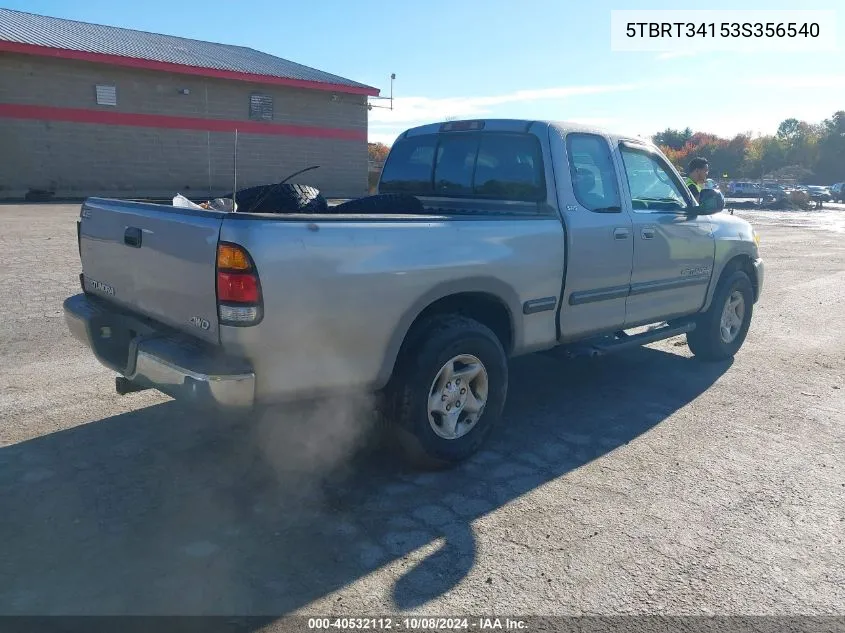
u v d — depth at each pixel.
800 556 3.42
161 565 3.16
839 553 3.46
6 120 25.14
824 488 4.13
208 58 30.83
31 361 5.93
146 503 3.71
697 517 3.76
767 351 7.25
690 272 5.94
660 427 5.05
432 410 4.08
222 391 3.24
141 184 28.34
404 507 3.78
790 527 3.68
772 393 5.87
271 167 31.70
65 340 6.55
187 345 3.54
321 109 32.62
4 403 5.01
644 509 3.83
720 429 5.03
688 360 6.85
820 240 20.36
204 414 4.90
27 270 9.84
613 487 4.09
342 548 3.36
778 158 106.06
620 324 5.34
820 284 11.63
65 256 11.20
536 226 4.50
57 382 5.46
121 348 4.14
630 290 5.31
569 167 4.84
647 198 5.59
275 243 3.24
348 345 3.59
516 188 4.93
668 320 5.95
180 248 3.48
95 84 26.66
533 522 3.66
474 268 4.09
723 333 6.71
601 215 4.98
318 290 3.40
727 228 6.43
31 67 25.30
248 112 30.55
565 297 4.79
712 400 5.66
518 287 4.41
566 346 5.11
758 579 3.23
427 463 4.14
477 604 2.98
